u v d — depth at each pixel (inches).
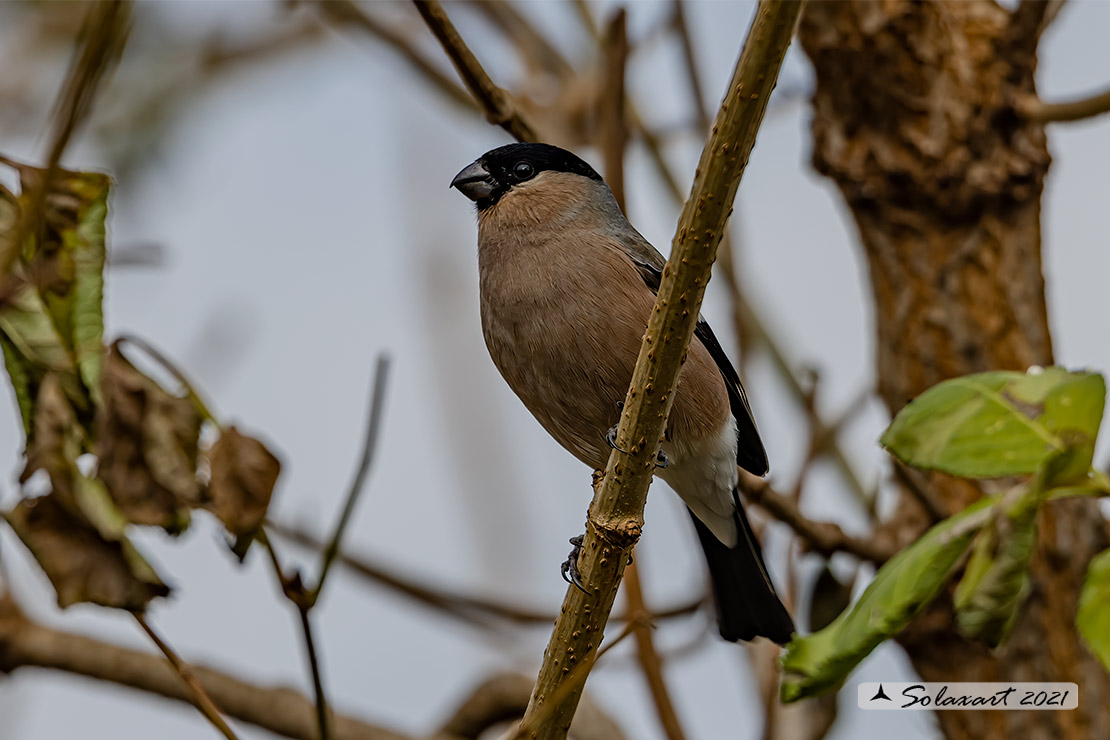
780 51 243.0
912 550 274.8
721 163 253.0
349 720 424.8
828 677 273.1
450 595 439.5
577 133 500.1
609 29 400.5
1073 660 379.2
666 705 365.1
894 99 395.5
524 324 389.1
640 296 383.6
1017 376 282.8
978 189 391.2
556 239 393.4
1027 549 262.2
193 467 269.3
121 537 267.0
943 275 397.1
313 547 430.3
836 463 466.9
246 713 414.0
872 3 391.9
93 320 268.5
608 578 274.2
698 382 390.0
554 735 273.1
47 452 263.6
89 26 204.1
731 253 431.5
